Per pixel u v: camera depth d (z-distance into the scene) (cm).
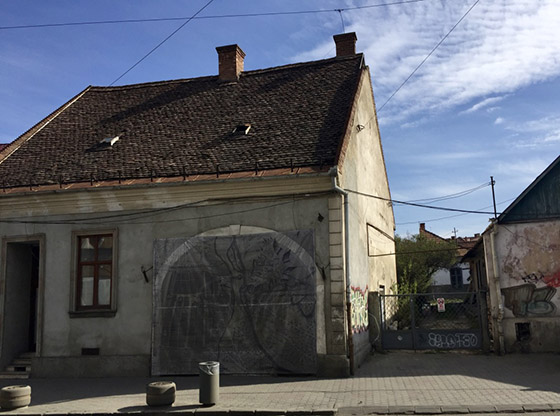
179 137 1547
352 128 1433
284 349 1209
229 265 1277
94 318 1341
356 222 1425
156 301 1304
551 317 1317
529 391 918
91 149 1587
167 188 1315
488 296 1380
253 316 1242
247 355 1230
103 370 1310
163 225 1335
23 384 1245
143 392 1085
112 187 1332
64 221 1395
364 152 1653
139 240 1344
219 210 1305
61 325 1356
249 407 887
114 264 1346
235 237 1283
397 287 1925
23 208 1420
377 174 1898
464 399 880
